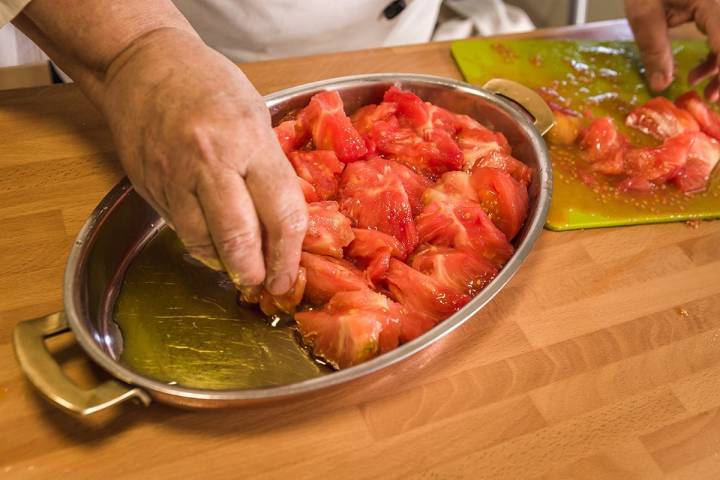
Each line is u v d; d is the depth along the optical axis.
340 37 1.63
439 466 0.82
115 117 0.85
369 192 1.03
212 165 0.76
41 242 1.02
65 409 0.73
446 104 1.24
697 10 1.41
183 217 0.80
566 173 1.23
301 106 1.18
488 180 1.05
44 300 0.95
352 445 0.83
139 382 0.76
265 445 0.82
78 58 0.89
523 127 1.15
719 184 1.25
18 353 0.77
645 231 1.15
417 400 0.88
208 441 0.82
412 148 1.13
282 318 0.95
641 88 1.46
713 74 1.49
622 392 0.92
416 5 1.67
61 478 0.78
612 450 0.86
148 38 0.85
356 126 1.18
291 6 1.51
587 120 1.35
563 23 2.23
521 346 0.96
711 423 0.90
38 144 1.15
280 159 0.80
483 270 0.98
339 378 0.78
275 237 0.80
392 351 0.81
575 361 0.95
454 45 1.49
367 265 0.99
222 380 0.88
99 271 0.94
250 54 1.61
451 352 0.94
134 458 0.80
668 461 0.85
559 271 1.07
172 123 0.78
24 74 1.57
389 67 1.42
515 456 0.84
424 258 0.99
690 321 1.02
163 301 0.96
